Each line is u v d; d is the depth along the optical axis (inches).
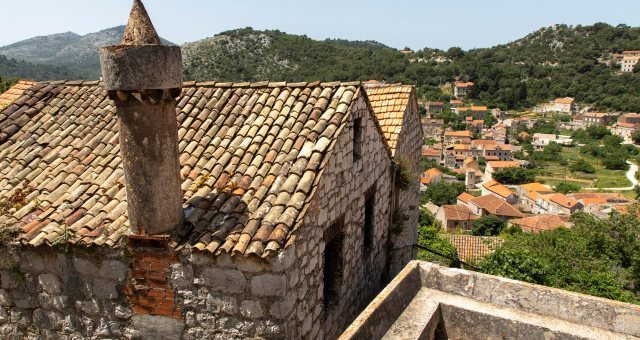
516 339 167.6
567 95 5659.5
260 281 185.6
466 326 175.0
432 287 190.9
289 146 230.8
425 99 5634.8
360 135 289.0
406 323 161.6
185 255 192.4
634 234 672.4
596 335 158.7
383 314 154.9
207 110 276.2
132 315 207.6
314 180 210.2
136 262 199.8
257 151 236.8
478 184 3577.8
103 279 207.0
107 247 199.9
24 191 235.9
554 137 4810.5
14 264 212.8
